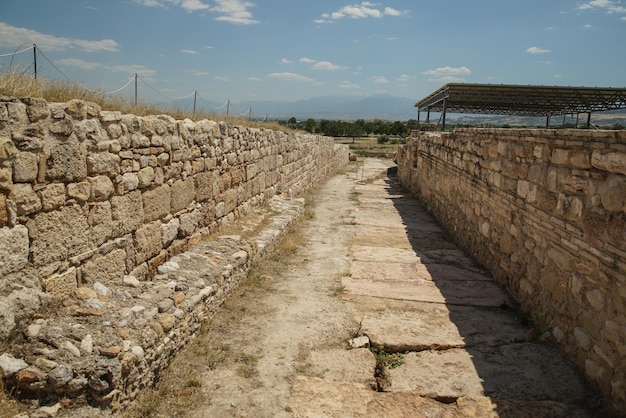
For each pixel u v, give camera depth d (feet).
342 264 26.89
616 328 13.02
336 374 14.89
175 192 21.03
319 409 13.03
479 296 22.12
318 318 19.10
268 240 27.61
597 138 14.23
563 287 16.47
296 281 23.65
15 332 11.68
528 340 17.54
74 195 14.03
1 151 11.30
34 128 12.35
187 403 12.91
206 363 15.01
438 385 14.43
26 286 12.25
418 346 16.96
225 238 24.94
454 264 27.50
